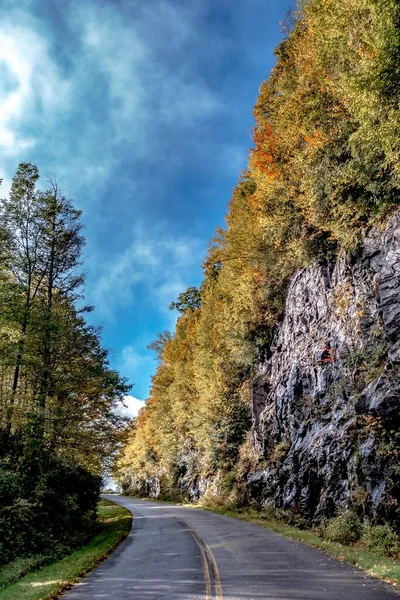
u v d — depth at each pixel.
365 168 15.42
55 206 21.36
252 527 19.45
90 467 21.89
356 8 13.95
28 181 21.03
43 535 16.00
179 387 53.00
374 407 13.64
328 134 18.12
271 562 10.88
